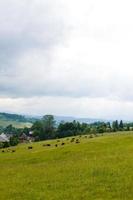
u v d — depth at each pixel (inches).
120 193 1560.0
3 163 2856.8
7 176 2247.8
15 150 3750.0
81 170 2062.0
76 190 1674.5
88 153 2682.1
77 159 2503.7
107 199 1502.2
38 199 1603.1
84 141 3560.5
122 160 2204.7
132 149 2603.3
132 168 1953.7
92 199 1525.6
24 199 1632.6
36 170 2311.8
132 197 1496.1
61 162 2495.1
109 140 3166.8
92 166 2124.8
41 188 1790.1
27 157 2947.8
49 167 2347.4
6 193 1784.0
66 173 2052.2
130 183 1678.2
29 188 1820.9
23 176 2169.0
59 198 1583.4
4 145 7573.8
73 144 3284.9
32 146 4001.0
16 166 2635.3
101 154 2559.1
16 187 1886.1
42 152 3041.3
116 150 2640.3
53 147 3398.1
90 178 1851.6
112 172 1911.9
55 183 1849.2
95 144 3029.0
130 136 3277.6
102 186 1688.0
